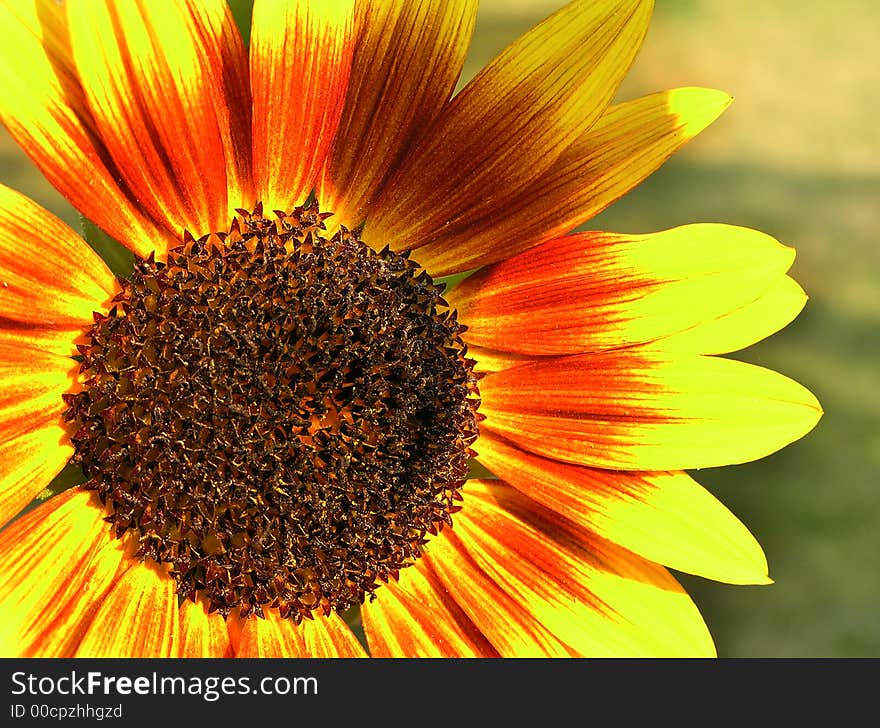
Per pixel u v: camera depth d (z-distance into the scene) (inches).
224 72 18.9
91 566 18.6
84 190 18.5
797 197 41.1
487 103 19.5
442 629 19.3
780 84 50.7
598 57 19.3
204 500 18.7
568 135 19.4
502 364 19.9
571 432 19.6
